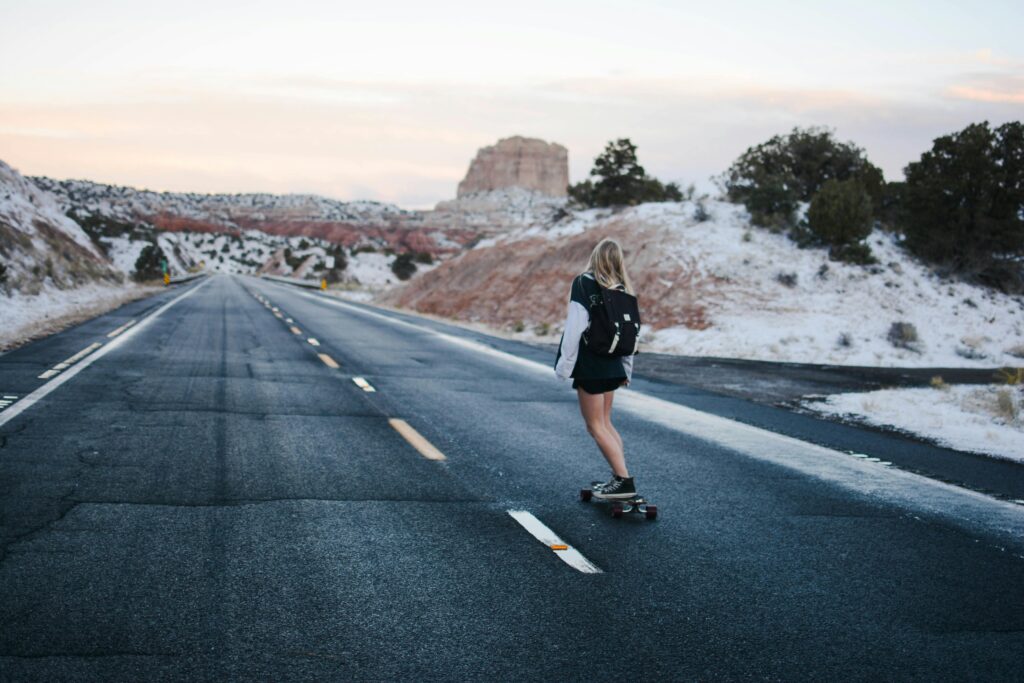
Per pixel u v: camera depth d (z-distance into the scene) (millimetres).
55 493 5551
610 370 5625
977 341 19531
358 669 3281
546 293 27859
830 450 8242
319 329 21250
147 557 4438
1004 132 24156
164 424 8086
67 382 10305
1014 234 23047
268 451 7137
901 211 26359
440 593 4117
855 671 3436
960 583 4566
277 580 4199
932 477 7191
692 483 6680
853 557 4953
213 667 3254
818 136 31000
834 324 20078
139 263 59500
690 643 3646
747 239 25578
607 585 4324
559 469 6969
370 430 8305
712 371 15148
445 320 29750
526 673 3293
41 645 3369
